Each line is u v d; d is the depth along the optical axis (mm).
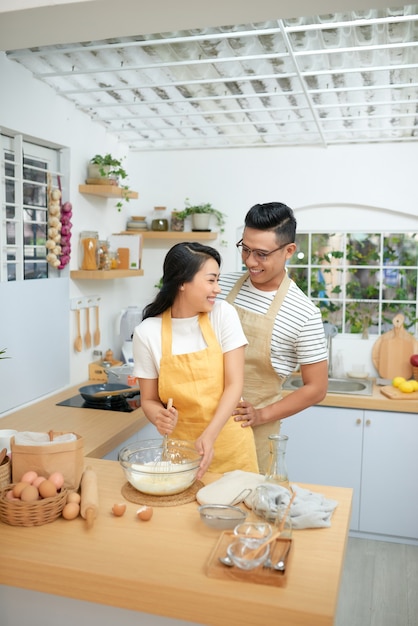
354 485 3623
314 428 3648
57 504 1700
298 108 3158
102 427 2904
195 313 2018
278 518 1566
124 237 3963
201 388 1984
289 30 2275
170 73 2949
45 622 1586
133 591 1390
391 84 2959
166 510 1752
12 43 1994
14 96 2926
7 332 3031
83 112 3588
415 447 3523
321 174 4039
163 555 1500
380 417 3551
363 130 3674
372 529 3631
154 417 1988
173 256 1952
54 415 3096
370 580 3170
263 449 2332
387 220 4078
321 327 2277
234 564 1398
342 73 2715
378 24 2336
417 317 4230
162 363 1993
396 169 3918
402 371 4082
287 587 1356
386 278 4262
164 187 4297
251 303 2324
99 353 3924
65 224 3434
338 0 1664
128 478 1835
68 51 2662
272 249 2139
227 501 1736
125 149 4242
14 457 1829
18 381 3148
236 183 4180
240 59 2564
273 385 2350
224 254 4246
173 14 1757
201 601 1341
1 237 3018
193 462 1822
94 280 3879
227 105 3361
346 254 4289
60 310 3496
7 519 1673
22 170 3098
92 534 1612
